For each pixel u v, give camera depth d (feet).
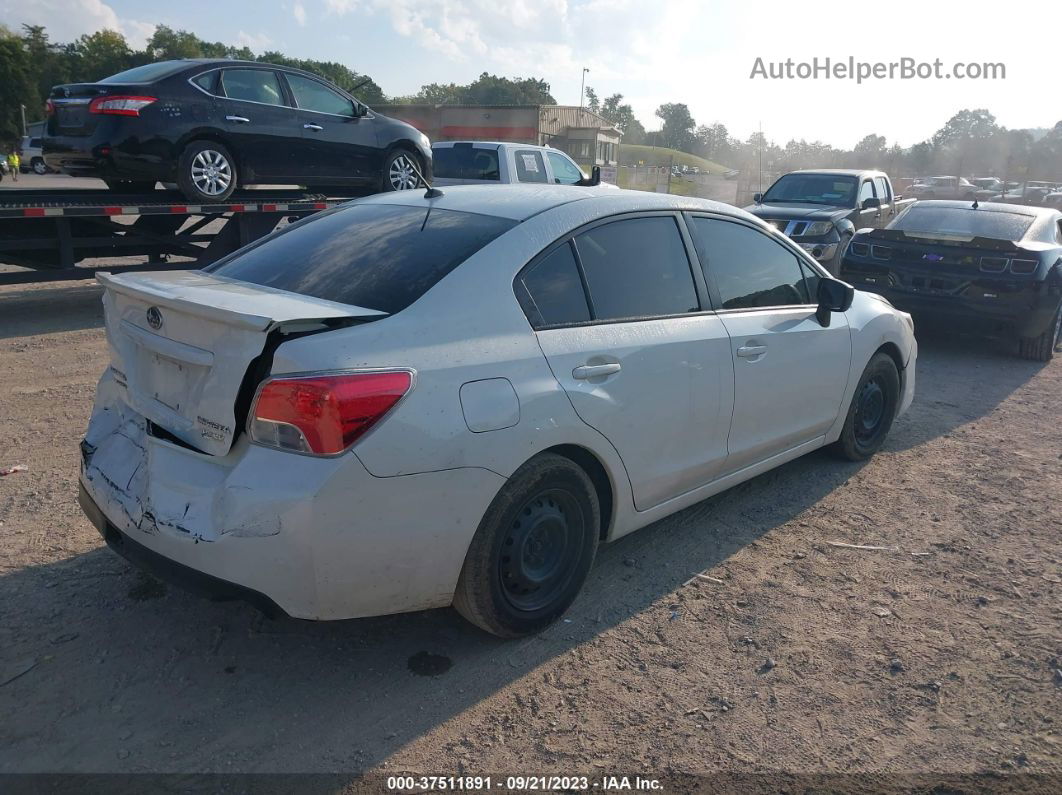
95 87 28.81
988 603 12.09
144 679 9.88
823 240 39.04
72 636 10.61
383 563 9.05
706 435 12.78
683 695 9.87
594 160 159.53
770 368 13.75
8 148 224.94
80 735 8.93
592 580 12.48
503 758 8.79
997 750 9.06
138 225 31.60
